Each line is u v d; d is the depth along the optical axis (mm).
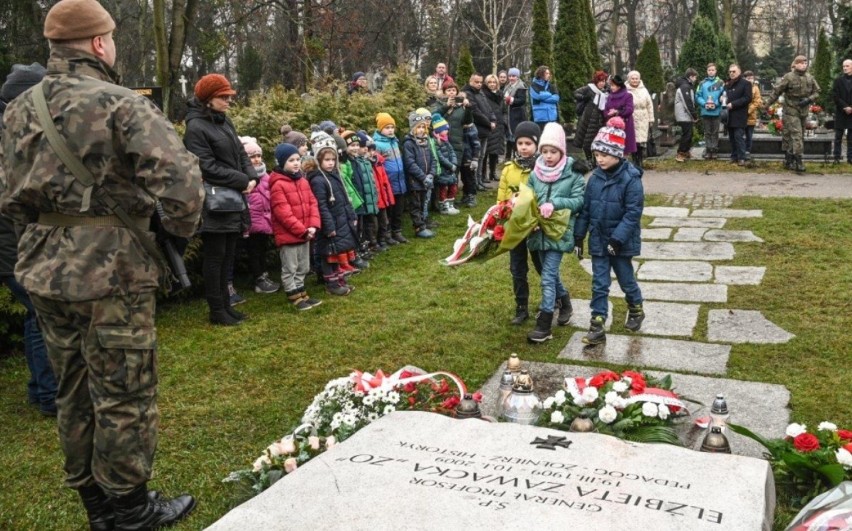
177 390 5387
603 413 3803
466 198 11828
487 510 2590
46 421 4992
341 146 8555
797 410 4695
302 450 3818
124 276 3270
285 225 7148
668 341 6074
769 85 50531
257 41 31594
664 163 15578
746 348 5816
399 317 6836
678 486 2729
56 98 3225
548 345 6090
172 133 3264
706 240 9281
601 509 2574
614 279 7906
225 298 6914
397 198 9773
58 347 3340
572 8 19484
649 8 62531
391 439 3186
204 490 4027
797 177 13375
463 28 39188
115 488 3350
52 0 18328
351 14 29953
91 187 3209
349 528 2531
